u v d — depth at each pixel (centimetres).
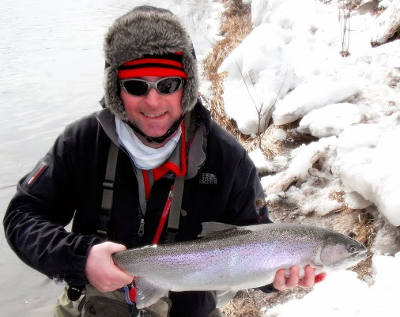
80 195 111
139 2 903
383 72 280
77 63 505
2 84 439
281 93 302
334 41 346
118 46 99
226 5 777
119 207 109
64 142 109
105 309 112
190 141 108
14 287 196
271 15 401
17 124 354
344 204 204
